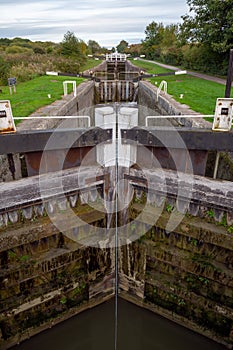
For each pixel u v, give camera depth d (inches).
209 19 569.3
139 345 147.6
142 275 157.9
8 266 133.7
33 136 122.8
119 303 168.2
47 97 302.7
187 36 623.8
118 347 146.6
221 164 153.2
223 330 140.5
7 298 137.6
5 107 117.6
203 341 147.0
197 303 144.1
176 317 153.3
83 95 367.6
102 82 566.9
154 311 160.4
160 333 154.2
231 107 120.3
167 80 509.4
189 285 146.1
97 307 165.3
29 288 142.0
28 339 146.9
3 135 118.7
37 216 134.6
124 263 163.0
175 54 871.1
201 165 134.7
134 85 546.9
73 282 152.4
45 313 149.3
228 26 532.4
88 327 156.2
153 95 351.3
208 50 606.9
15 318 140.6
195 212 135.0
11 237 128.2
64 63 725.9
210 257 136.8
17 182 130.1
